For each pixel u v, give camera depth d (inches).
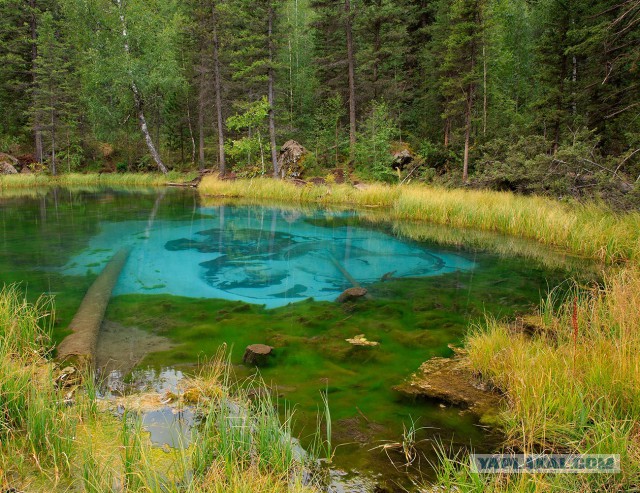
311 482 92.7
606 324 162.9
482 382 144.4
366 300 240.8
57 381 134.6
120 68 1034.1
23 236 403.9
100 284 249.9
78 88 1202.0
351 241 406.6
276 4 826.8
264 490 85.0
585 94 575.5
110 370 149.9
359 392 137.6
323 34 1064.2
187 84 1160.2
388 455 103.6
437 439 111.0
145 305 227.3
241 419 112.5
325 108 1071.0
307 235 433.7
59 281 263.3
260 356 157.5
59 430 104.3
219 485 84.4
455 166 776.3
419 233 445.4
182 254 349.7
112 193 842.2
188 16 1130.7
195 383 139.4
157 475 92.0
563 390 117.4
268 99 916.0
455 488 90.5
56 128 1104.8
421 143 887.1
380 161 802.2
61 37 1246.9
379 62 943.7
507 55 926.4
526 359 139.6
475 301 239.3
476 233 445.4
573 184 466.9
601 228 353.7
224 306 228.7
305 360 162.1
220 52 993.5
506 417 119.1
